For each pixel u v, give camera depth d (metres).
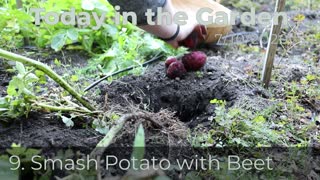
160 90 1.28
